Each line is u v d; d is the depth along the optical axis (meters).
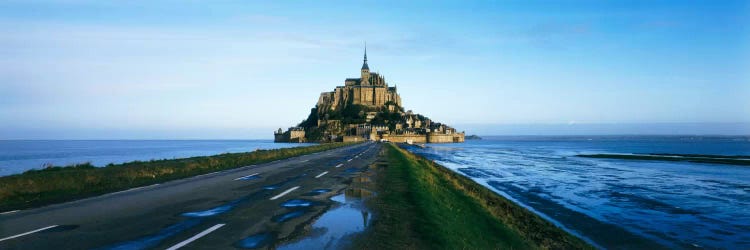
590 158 92.94
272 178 23.92
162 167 27.06
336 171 29.14
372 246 8.99
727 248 17.08
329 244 9.06
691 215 24.11
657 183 41.72
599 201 29.61
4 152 156.75
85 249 8.21
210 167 32.16
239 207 13.70
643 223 21.75
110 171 22.53
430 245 9.27
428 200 15.93
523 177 47.91
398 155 56.03
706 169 60.88
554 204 28.17
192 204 14.26
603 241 17.91
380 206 14.16
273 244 8.95
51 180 17.56
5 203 14.18
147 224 10.79
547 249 14.42
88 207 13.47
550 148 182.38
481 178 46.56
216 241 9.07
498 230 15.10
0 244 8.47
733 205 27.83
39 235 9.37
